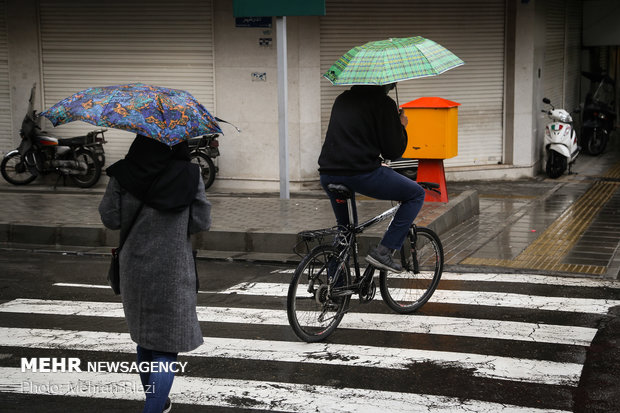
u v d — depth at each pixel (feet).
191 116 12.62
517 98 44.80
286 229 28.22
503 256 26.66
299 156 41.34
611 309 20.53
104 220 12.90
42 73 43.75
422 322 19.63
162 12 41.81
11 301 22.07
